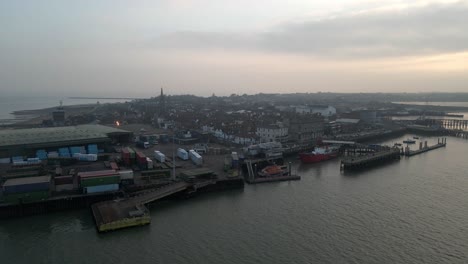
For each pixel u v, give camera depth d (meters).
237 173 110.75
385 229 74.38
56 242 68.75
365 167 139.00
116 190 92.50
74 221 79.19
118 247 66.56
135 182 101.88
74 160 123.56
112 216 76.88
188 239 69.94
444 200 93.62
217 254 63.84
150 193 92.12
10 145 127.25
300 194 99.94
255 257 62.75
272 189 105.69
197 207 89.06
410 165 143.62
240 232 73.19
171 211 86.00
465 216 81.81
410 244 67.56
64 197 85.81
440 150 184.62
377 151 161.38
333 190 104.00
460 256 63.06
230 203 92.19
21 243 68.50
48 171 110.06
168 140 184.00
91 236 71.31
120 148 158.25
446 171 130.62
